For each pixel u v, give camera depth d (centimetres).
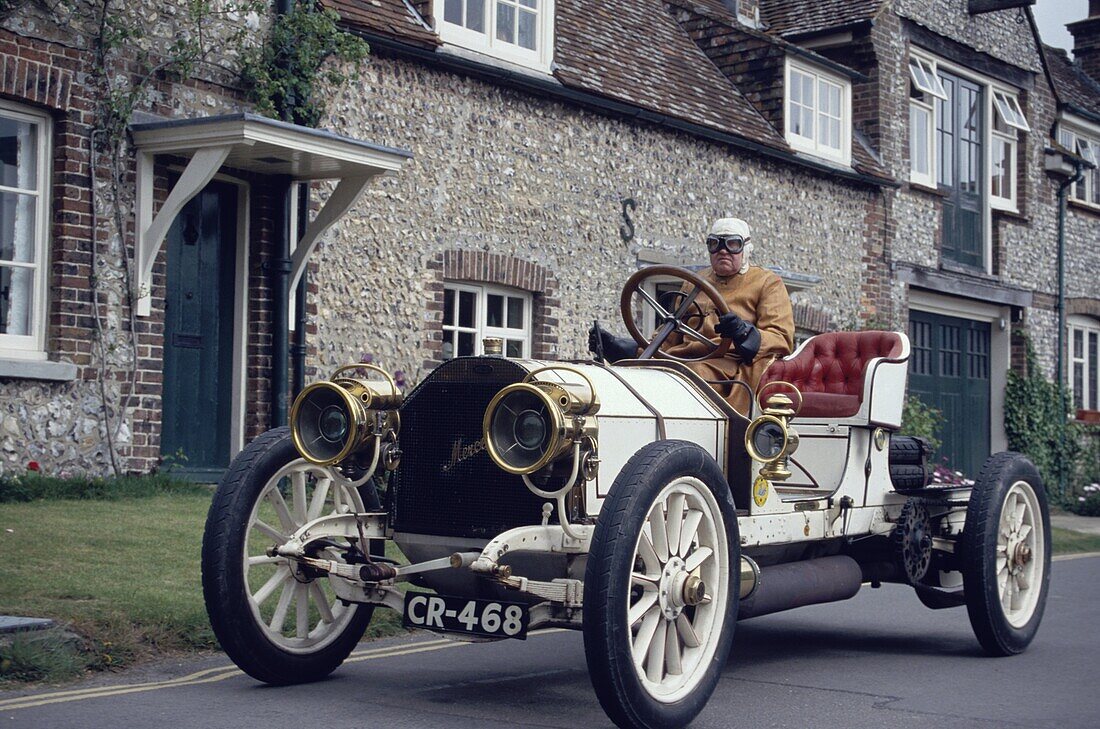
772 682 518
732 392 530
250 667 459
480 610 418
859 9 1698
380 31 1054
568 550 423
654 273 545
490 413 412
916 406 1659
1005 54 1977
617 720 397
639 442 455
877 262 1675
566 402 407
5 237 859
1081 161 2080
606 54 1346
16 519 705
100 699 438
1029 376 1981
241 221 999
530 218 1206
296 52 990
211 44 957
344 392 434
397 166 966
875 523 570
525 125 1203
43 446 851
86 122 880
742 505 488
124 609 538
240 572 452
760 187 1485
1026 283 2006
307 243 991
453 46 1134
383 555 475
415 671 521
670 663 427
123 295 901
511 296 1216
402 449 460
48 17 856
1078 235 2164
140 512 769
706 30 1573
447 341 1152
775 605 488
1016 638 594
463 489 448
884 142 1705
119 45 885
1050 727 443
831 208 1598
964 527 588
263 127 866
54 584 563
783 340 555
